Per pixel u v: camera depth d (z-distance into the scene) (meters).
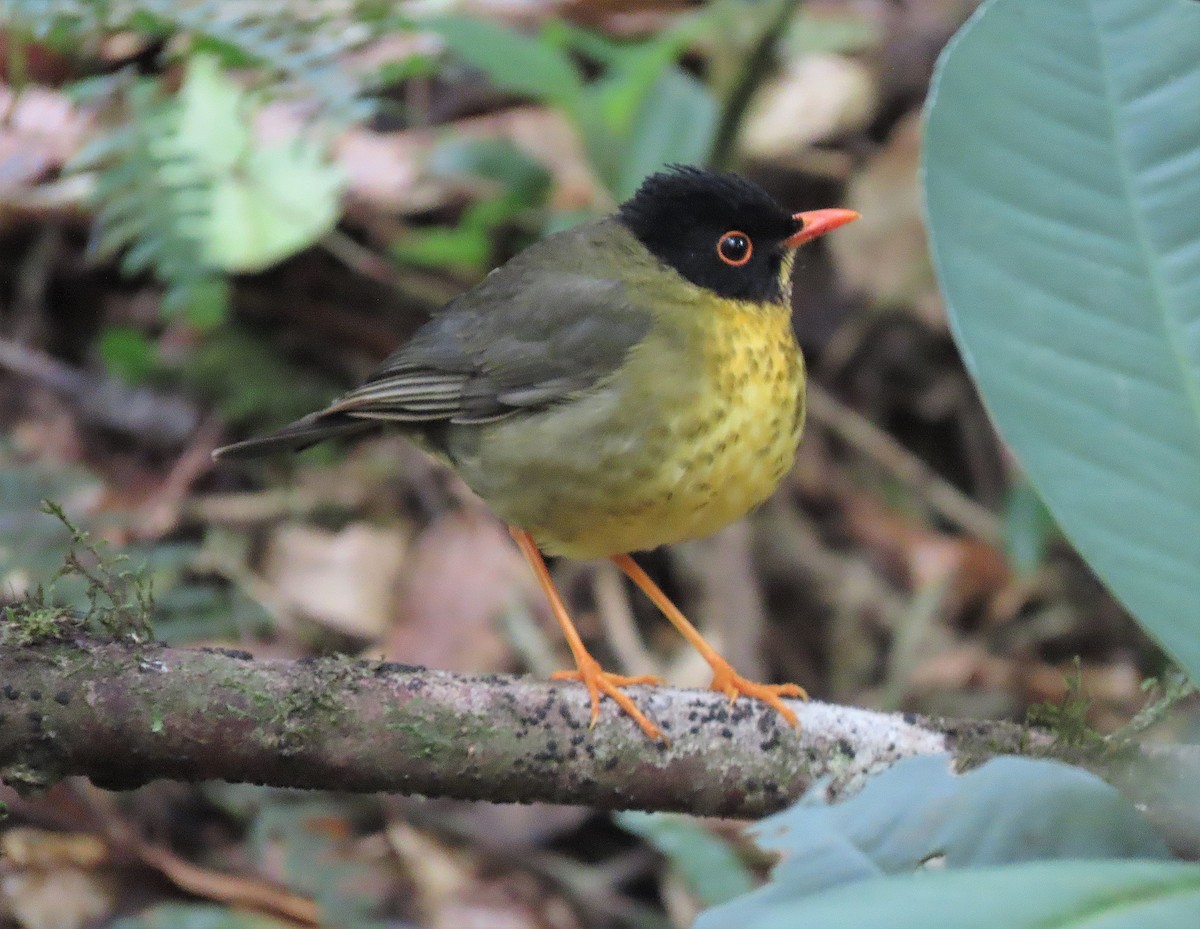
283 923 9.38
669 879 10.81
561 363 8.51
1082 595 13.55
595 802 6.52
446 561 12.10
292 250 11.89
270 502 12.28
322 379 13.13
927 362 14.45
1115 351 3.84
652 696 6.57
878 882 2.99
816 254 14.88
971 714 12.72
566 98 12.38
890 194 14.41
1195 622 3.56
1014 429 3.75
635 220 8.91
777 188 14.80
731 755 6.50
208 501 12.14
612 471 8.26
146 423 12.51
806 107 15.02
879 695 12.81
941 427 14.38
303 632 11.48
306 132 11.38
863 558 13.52
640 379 8.23
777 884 3.64
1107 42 4.17
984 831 3.71
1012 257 3.95
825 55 15.34
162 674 6.10
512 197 13.52
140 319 13.17
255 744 6.15
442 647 11.66
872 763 6.48
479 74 14.25
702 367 8.27
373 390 8.95
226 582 11.62
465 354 8.75
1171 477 3.71
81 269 13.26
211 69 12.06
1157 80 4.13
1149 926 2.84
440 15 12.20
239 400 12.70
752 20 13.16
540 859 10.81
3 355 12.66
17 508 10.30
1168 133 4.07
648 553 12.71
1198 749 5.99
